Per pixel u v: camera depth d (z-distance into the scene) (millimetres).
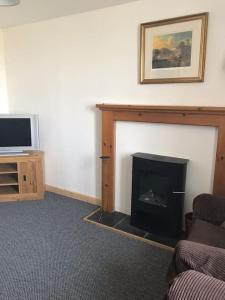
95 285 1946
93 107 3145
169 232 2557
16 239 2545
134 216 2750
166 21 2426
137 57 2695
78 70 3162
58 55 3289
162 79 2557
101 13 2836
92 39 2967
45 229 2732
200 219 2002
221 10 2180
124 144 2930
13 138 3432
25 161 3365
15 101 3885
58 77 3361
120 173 3023
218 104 2326
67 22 3111
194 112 2361
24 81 3711
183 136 2543
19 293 1863
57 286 1933
